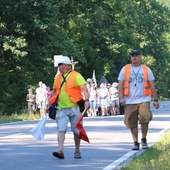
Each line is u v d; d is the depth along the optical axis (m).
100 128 39.25
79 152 23.52
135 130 25.59
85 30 105.88
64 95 22.98
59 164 21.80
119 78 25.22
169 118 52.94
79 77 23.03
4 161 22.80
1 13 75.69
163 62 177.38
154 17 167.88
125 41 129.25
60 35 79.19
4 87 78.12
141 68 25.16
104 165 21.45
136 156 23.08
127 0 152.88
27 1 74.38
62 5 94.88
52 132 35.59
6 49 72.38
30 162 22.42
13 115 58.88
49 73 83.81
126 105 25.25
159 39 169.12
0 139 31.81
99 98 66.25
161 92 191.75
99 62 109.19
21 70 80.50
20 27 75.12
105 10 110.62
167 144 25.91
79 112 23.12
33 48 77.69
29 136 33.47
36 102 61.47
